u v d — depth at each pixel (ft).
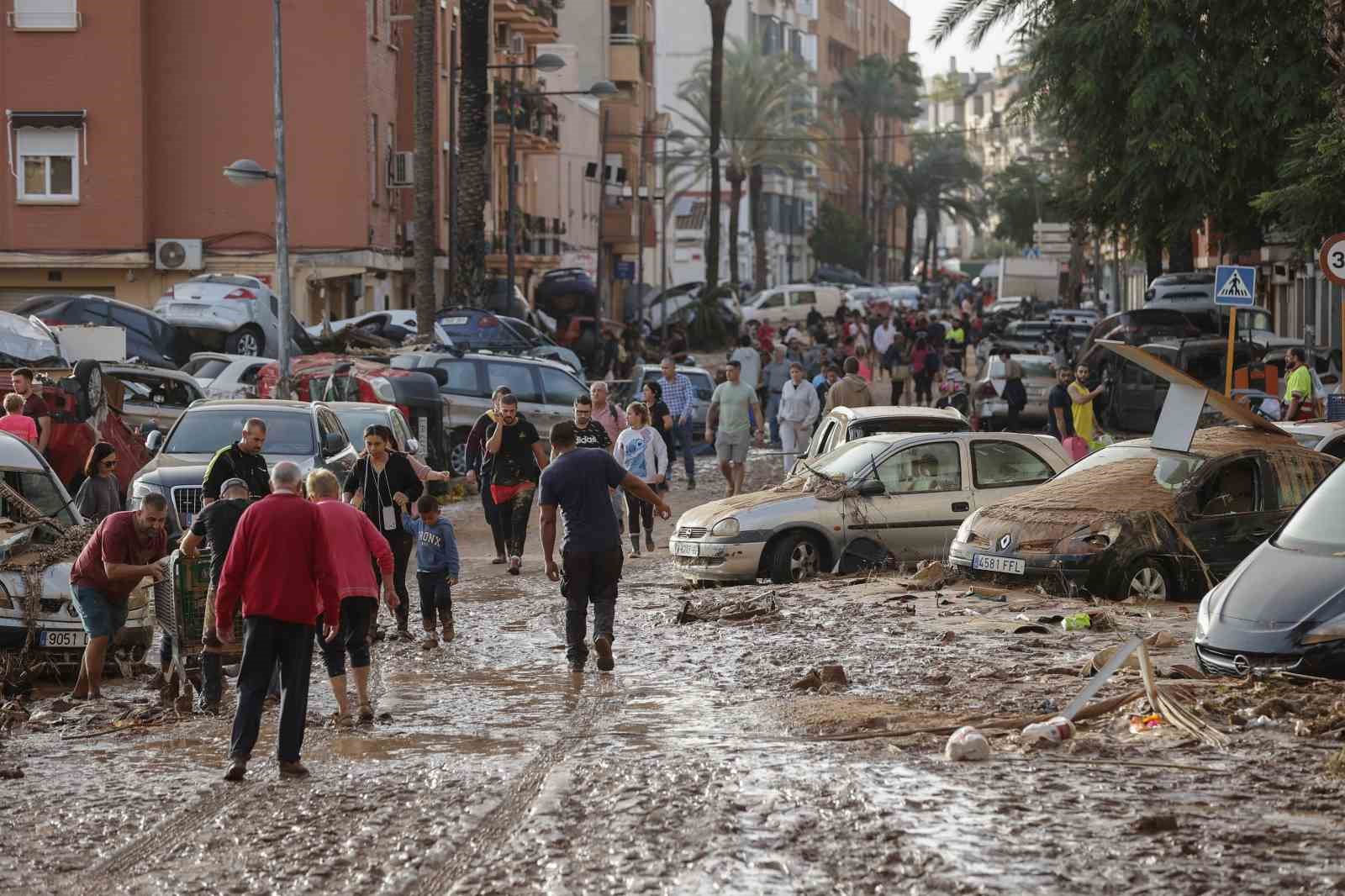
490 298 285.64
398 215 280.72
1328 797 44.24
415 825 44.70
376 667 77.05
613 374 277.03
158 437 111.96
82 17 245.04
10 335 139.44
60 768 55.98
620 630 85.87
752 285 630.33
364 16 252.42
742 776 48.42
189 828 45.73
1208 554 88.33
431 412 161.17
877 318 359.87
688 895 36.50
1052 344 294.46
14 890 39.65
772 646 76.95
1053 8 204.13
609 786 48.11
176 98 252.83
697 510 104.27
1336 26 122.11
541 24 362.33
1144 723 54.70
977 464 103.65
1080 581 88.17
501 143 350.23
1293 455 91.20
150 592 81.30
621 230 474.90
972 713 59.11
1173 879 36.47
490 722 62.13
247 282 204.44
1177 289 229.45
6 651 77.15
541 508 72.64
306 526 53.83
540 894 37.19
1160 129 189.78
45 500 86.53
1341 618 60.39
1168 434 93.09
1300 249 154.92
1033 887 36.14
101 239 247.09
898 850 39.34
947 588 92.79
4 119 245.86
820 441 117.19
